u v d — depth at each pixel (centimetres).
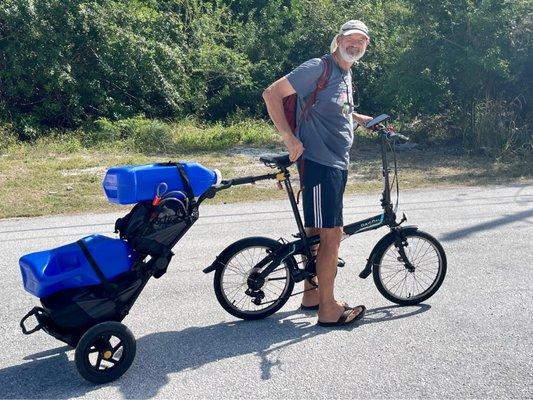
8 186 1018
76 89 1588
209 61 1772
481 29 1380
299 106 461
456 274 594
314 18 1812
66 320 398
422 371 414
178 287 575
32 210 886
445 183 1059
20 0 1477
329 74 454
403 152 1394
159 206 421
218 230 770
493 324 484
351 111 470
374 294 550
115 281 412
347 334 470
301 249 490
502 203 898
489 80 1438
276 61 1842
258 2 2095
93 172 1130
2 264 650
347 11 1806
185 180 432
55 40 1519
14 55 1495
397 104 1523
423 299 528
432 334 468
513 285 565
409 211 854
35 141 1438
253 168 1190
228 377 409
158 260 425
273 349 448
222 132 1516
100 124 1475
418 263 539
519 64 1411
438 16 1420
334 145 462
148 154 1330
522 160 1287
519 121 1451
